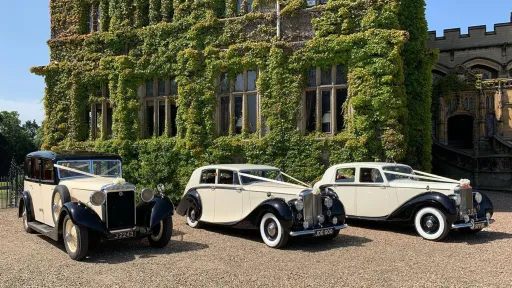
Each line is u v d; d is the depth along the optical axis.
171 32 16.92
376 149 13.83
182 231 10.94
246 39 15.84
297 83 14.85
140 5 17.75
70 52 18.53
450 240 9.81
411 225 11.20
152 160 16.81
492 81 28.03
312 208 9.20
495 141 27.11
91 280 6.65
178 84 16.52
